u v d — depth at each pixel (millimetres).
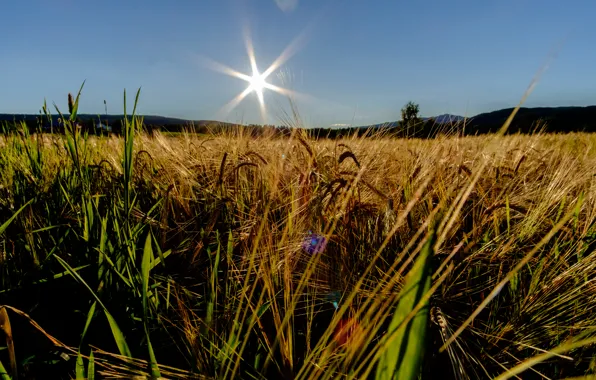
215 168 2492
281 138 2908
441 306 1213
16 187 1879
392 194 1703
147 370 848
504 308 1312
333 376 907
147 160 2670
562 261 1319
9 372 951
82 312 1129
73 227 1561
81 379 812
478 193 1869
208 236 1638
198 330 1021
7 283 1261
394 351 599
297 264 1424
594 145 5617
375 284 1268
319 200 1442
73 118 1401
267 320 1166
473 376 1046
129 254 1288
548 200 1854
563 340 1120
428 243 568
